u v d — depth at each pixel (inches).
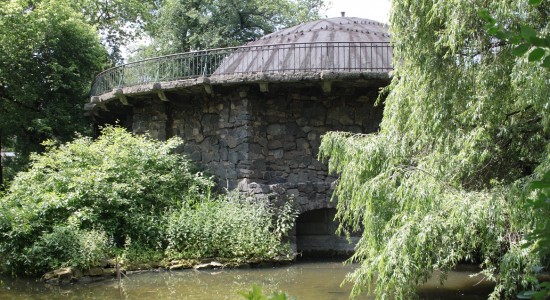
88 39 734.5
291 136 488.1
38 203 401.1
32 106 719.1
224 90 487.8
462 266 409.4
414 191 228.7
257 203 443.5
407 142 266.5
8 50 668.1
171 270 388.5
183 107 526.3
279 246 426.9
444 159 244.7
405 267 214.8
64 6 715.4
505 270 201.9
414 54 259.9
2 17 658.8
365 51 503.8
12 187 441.1
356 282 244.2
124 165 455.8
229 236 412.2
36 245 363.3
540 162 216.2
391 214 245.8
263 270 392.8
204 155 507.5
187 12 895.1
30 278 359.3
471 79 243.9
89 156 468.1
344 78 445.4
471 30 235.8
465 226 209.3
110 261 375.2
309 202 458.3
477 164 244.8
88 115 641.6
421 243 212.2
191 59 558.3
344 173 275.4
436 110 247.8
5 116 709.3
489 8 224.7
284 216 444.8
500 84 228.8
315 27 575.5
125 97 521.7
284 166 485.7
